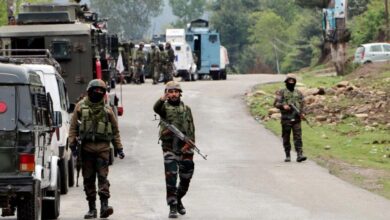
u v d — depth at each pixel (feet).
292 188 89.10
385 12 418.10
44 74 87.86
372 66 223.51
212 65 289.94
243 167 105.70
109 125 71.97
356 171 101.76
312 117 159.63
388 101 161.38
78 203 81.76
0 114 63.93
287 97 110.52
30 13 126.52
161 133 73.10
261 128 150.10
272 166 106.63
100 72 124.77
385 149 122.62
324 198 82.58
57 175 73.15
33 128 64.08
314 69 345.72
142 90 218.18
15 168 63.52
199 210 76.23
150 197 84.28
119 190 88.94
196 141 133.59
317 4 387.75
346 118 155.12
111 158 108.37
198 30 295.07
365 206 77.87
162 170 104.27
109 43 140.05
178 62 272.92
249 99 190.90
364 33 432.66
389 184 92.22
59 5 129.18
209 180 95.35
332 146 126.82
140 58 248.73
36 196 64.59
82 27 124.88
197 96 201.26
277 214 73.92
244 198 82.89
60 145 84.12
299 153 110.52
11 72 64.54
